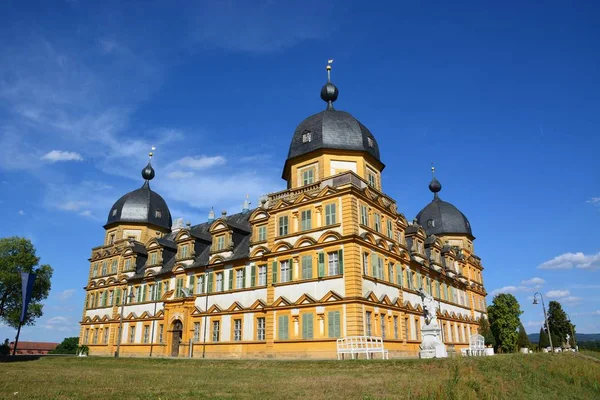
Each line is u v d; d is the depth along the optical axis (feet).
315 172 145.48
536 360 104.94
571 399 80.89
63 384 69.00
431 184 255.09
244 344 143.95
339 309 120.57
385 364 91.35
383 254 140.36
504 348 224.94
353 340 114.62
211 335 156.35
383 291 135.33
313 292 127.85
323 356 119.34
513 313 234.38
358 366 91.76
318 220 133.49
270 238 144.56
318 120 151.12
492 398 67.77
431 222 242.37
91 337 216.54
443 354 110.32
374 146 154.71
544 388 83.87
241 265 155.53
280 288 136.05
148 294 193.47
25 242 207.82
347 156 146.10
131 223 231.30
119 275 212.02
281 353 129.29
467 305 224.33
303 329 126.41
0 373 91.76
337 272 124.57
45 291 212.02
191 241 179.22
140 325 190.39
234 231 167.53
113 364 131.13
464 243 238.07
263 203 190.19
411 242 176.35
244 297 150.51
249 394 58.59
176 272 177.58
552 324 337.31
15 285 199.52
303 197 137.80
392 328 134.82
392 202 154.20
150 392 59.47
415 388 63.52
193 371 95.61
